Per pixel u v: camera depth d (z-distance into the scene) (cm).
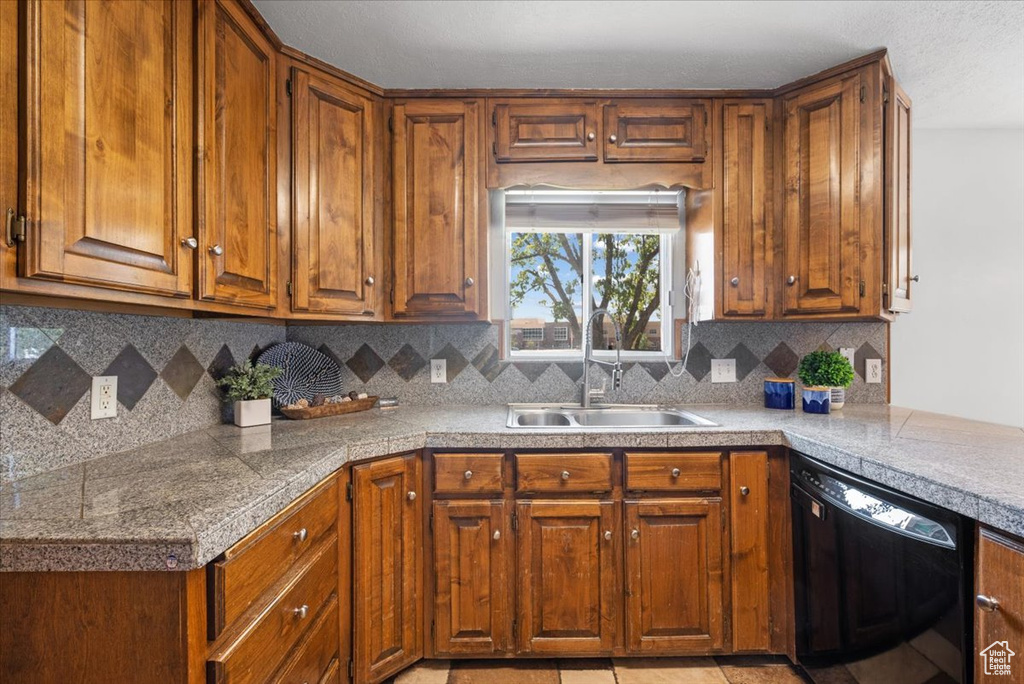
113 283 88
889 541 111
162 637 71
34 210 73
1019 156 221
